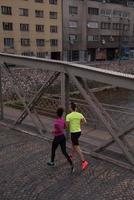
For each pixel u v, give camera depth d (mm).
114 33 87250
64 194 6570
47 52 69812
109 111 10344
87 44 79438
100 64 68062
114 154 8469
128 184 6871
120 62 76312
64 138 7707
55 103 12484
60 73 9117
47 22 68688
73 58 76562
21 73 40438
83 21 77000
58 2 70312
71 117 7773
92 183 6996
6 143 9773
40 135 10281
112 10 85062
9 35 61750
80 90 8539
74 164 8055
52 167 7922
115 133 7898
